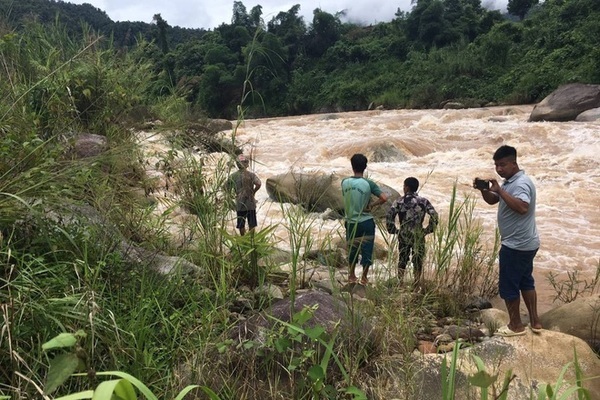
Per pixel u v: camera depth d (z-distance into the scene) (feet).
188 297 12.67
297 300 12.35
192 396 9.45
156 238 15.83
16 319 9.34
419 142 61.52
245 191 21.07
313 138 72.38
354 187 18.88
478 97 131.75
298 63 187.01
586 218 34.88
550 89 115.44
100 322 9.74
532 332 14.23
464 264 19.95
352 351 11.29
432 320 15.70
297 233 16.74
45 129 18.08
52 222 12.17
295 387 10.01
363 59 186.19
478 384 7.34
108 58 28.17
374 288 14.87
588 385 12.45
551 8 147.64
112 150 15.53
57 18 28.40
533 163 51.93
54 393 8.54
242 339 11.12
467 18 184.96
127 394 5.31
